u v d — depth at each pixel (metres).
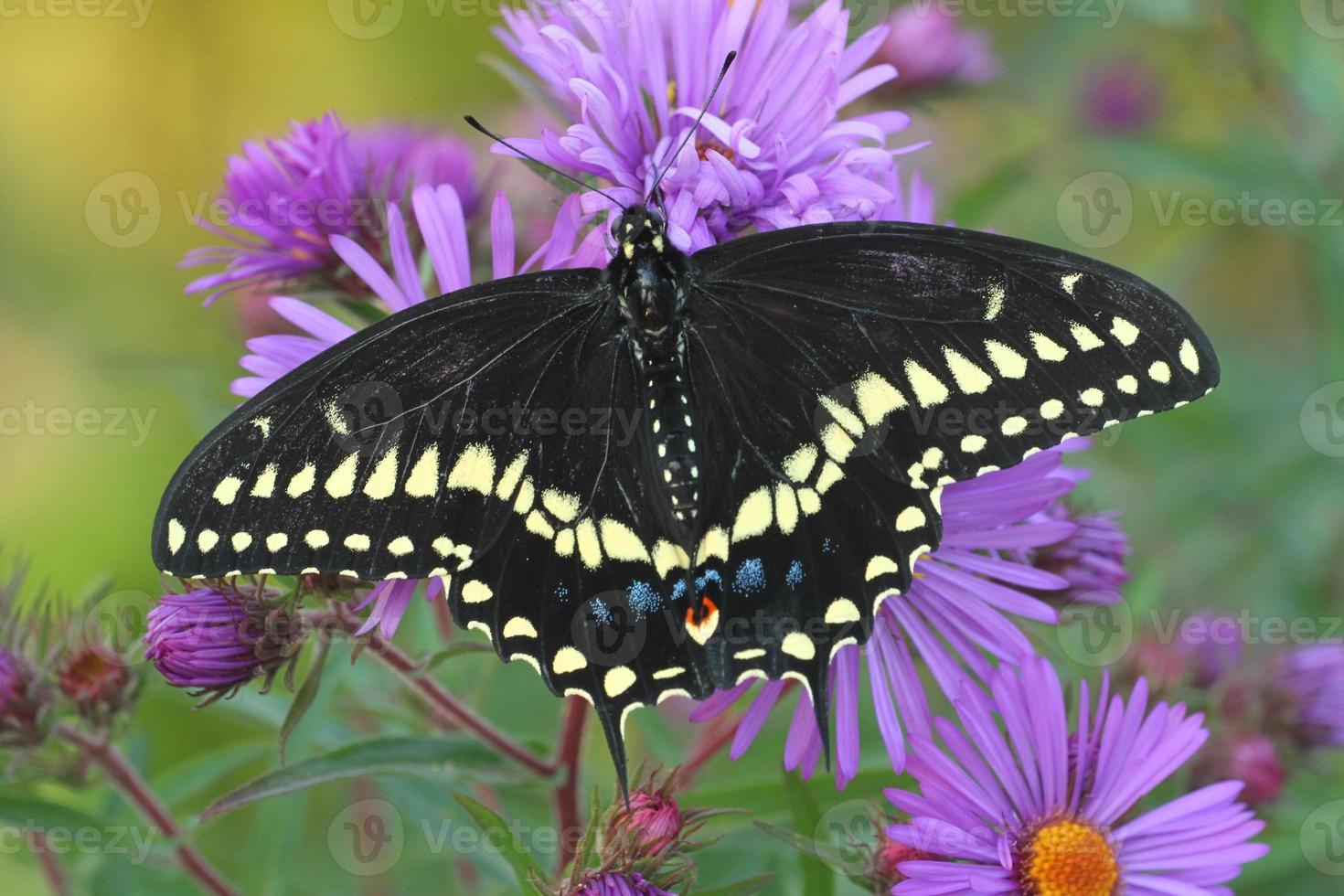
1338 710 0.42
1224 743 0.42
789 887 0.41
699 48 0.39
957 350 0.38
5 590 0.41
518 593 0.38
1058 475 0.39
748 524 0.39
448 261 0.40
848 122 0.39
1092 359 0.38
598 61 0.39
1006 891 0.39
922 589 0.39
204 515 0.38
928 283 0.38
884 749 0.41
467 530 0.38
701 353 0.39
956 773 0.39
